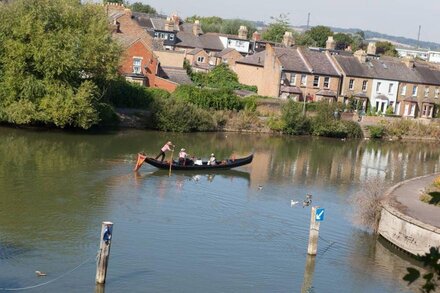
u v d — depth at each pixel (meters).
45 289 23.59
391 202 34.22
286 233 33.50
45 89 55.78
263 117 76.75
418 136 85.25
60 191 37.28
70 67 55.19
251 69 92.56
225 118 72.19
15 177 39.75
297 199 41.53
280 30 158.50
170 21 121.50
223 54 113.94
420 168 61.00
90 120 57.25
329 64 90.56
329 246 31.98
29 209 33.12
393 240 31.94
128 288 24.41
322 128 76.69
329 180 49.59
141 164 44.66
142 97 68.62
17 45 54.56
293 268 28.50
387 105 94.12
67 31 56.00
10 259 26.08
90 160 47.12
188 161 47.16
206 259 28.39
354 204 38.81
